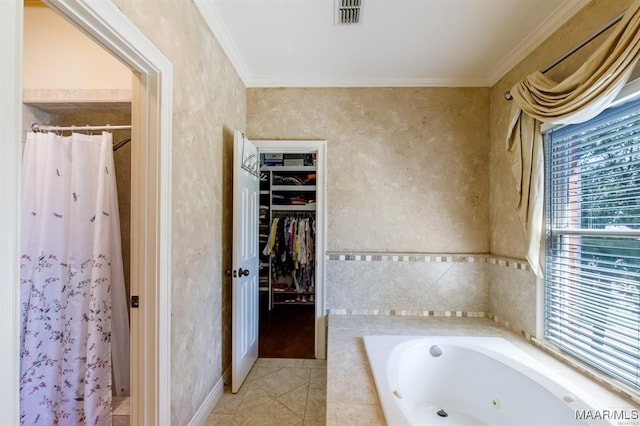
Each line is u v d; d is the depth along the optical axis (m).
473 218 2.58
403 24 1.87
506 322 2.28
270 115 2.64
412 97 2.60
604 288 1.52
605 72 1.30
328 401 1.33
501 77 2.41
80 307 1.54
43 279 1.52
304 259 3.91
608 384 1.40
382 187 2.61
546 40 1.91
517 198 2.02
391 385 1.42
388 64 2.37
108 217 1.59
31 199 1.53
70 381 1.51
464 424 1.71
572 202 1.73
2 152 0.64
